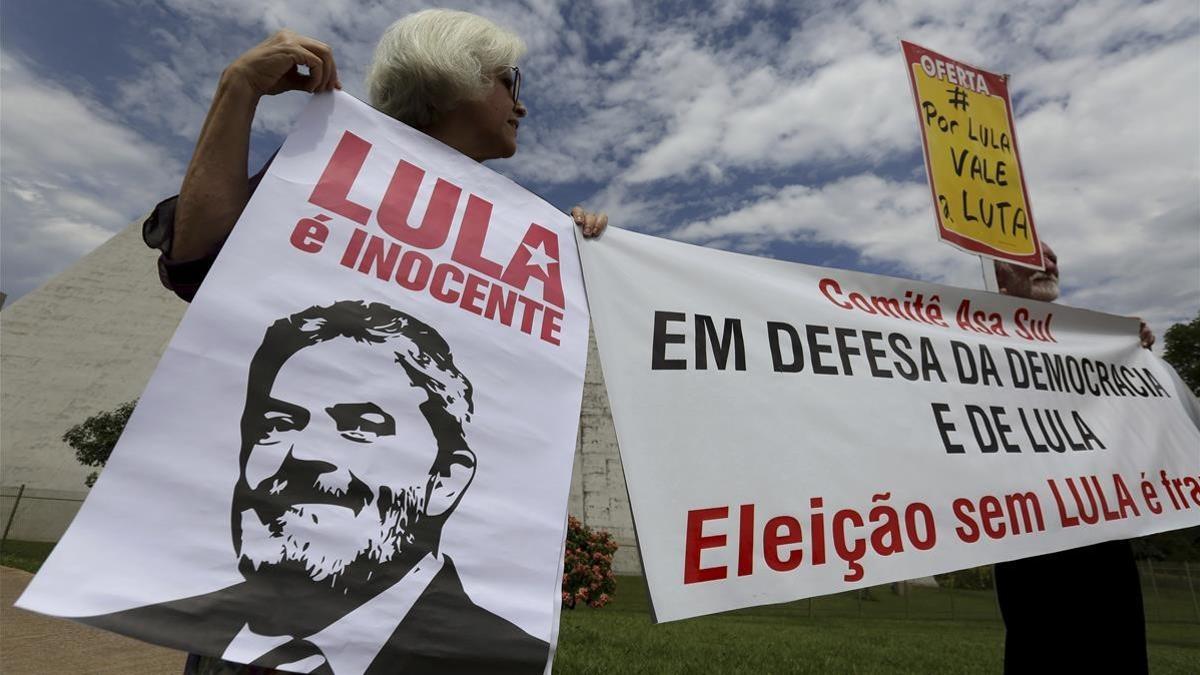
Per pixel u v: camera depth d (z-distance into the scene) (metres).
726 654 6.45
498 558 1.28
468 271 1.60
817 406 2.11
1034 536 2.33
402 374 1.34
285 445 1.15
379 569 1.15
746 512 1.80
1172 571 32.00
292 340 1.24
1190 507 2.89
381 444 1.25
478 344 1.51
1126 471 2.76
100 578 0.93
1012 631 2.46
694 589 1.64
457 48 1.65
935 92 3.38
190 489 1.05
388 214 1.53
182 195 1.29
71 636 4.70
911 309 2.62
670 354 1.94
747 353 2.09
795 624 13.52
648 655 5.99
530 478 1.41
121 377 33.25
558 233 1.91
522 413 1.49
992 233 3.28
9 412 30.56
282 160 1.44
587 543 13.37
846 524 1.95
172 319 36.28
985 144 3.43
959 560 2.10
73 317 35.03
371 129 1.61
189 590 0.99
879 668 6.18
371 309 1.38
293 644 1.04
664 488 1.72
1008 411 2.59
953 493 2.23
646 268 2.04
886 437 2.19
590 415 37.66
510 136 1.85
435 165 1.69
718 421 1.90
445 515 1.26
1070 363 2.96
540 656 1.25
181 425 1.08
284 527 1.10
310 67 1.49
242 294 1.23
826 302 2.38
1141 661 2.37
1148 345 3.39
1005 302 2.92
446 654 1.15
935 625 15.90
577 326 1.78
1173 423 3.16
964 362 2.60
